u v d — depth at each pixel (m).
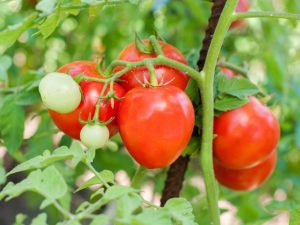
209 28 0.53
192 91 0.50
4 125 0.58
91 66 0.47
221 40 0.47
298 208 0.44
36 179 0.36
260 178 0.59
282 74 0.88
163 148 0.45
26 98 0.57
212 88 0.48
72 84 0.44
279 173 0.99
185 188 0.87
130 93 0.45
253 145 0.51
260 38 0.93
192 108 0.46
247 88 0.52
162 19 0.95
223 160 0.53
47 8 0.43
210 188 0.49
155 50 0.48
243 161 0.52
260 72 1.02
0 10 0.77
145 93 0.45
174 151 0.45
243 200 0.89
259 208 0.89
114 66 0.46
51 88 0.43
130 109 0.44
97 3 0.45
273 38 0.91
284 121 0.95
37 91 0.57
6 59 0.56
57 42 0.94
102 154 0.80
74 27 0.91
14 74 0.79
